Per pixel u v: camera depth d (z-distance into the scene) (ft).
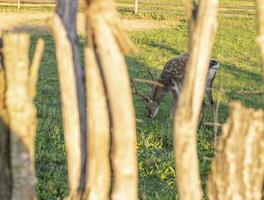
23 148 25.54
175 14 235.61
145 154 73.82
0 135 25.38
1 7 233.96
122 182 25.72
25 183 25.71
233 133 27.27
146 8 252.01
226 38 185.16
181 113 26.48
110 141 26.81
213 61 100.32
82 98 27.30
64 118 27.48
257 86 126.41
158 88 100.12
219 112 102.53
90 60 26.02
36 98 105.29
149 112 99.96
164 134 83.76
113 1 24.98
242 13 240.53
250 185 27.27
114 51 24.84
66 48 26.73
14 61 25.11
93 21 24.86
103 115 26.53
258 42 26.40
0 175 25.53
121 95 25.04
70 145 27.61
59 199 53.01
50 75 126.82
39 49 25.90
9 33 25.76
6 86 25.27
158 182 64.64
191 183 27.02
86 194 27.17
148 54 160.76
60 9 26.76
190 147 26.66
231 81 130.00
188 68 26.23
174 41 183.62
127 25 209.36
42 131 80.89
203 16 25.72
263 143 27.02
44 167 67.05
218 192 27.89
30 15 218.59
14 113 25.29
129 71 136.67
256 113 27.02
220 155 27.81
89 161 26.96
